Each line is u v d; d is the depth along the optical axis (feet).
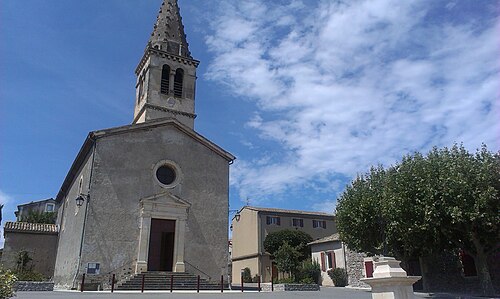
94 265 71.20
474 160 61.00
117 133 80.23
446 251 72.90
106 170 77.00
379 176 76.02
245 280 138.72
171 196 81.46
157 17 115.14
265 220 145.18
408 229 62.18
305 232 140.87
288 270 110.83
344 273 106.01
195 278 76.84
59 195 112.47
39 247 98.73
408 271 74.33
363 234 73.67
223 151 90.89
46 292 59.62
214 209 85.92
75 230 78.79
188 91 105.60
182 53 109.50
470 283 69.21
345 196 78.28
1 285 27.32
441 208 59.00
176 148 85.97
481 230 59.82
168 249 79.82
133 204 77.77
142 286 65.26
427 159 65.67
